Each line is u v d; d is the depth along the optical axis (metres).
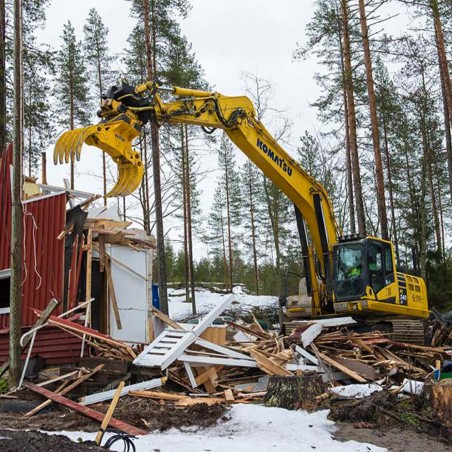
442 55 23.02
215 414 7.96
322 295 15.12
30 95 21.80
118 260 12.52
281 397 8.46
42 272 12.03
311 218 15.11
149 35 21.94
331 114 26.91
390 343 12.20
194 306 28.94
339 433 7.40
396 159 34.38
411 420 7.79
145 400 8.77
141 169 11.34
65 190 12.44
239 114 13.54
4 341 12.15
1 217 13.12
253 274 45.34
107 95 11.58
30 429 7.24
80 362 10.14
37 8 18.75
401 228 35.19
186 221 32.41
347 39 22.02
